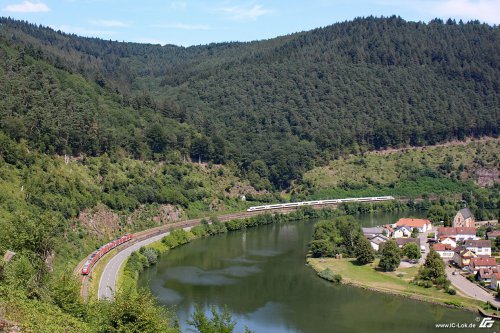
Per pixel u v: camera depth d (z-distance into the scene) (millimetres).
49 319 71125
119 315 70312
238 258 174000
